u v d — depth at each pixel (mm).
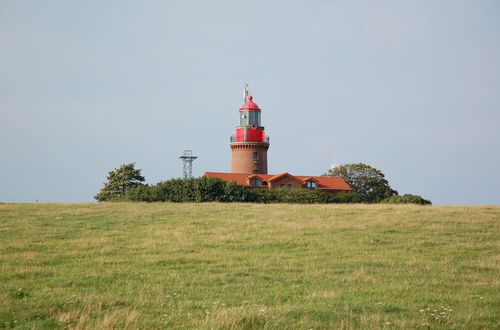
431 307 23625
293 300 24781
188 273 31094
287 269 32438
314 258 35875
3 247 37906
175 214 55969
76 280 28453
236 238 42406
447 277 30312
